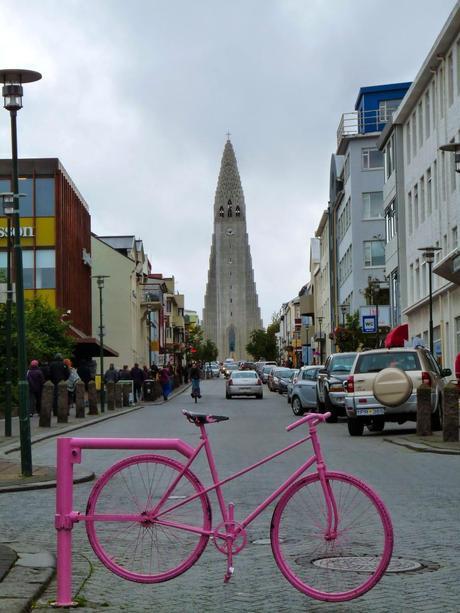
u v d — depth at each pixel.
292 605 6.75
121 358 85.12
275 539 6.77
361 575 6.63
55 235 59.69
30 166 59.78
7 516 11.27
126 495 6.91
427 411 22.05
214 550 8.95
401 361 24.09
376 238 74.38
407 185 54.56
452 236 43.25
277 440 23.41
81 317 68.81
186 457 6.92
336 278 90.00
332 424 30.38
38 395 35.03
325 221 102.25
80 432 27.69
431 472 15.12
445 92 43.97
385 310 56.75
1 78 16.58
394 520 10.34
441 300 45.59
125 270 85.62
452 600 6.79
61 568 6.77
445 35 41.94
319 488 6.75
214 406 48.50
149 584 7.48
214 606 6.76
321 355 96.31
